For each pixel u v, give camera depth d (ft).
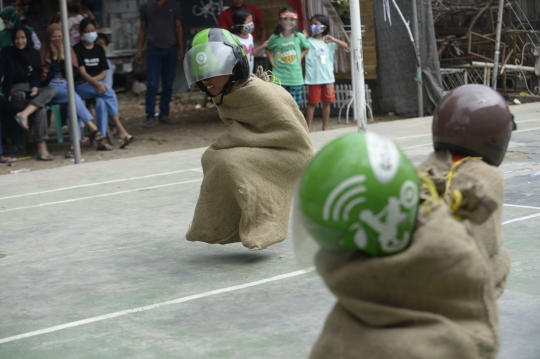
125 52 64.64
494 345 7.14
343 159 6.52
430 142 35.76
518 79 54.65
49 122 48.16
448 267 6.78
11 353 13.17
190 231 18.11
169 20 48.21
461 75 52.11
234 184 17.15
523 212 21.85
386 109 49.16
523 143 34.04
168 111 50.62
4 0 57.67
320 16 42.52
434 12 52.80
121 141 44.60
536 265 16.56
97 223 23.72
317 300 15.17
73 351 13.12
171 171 32.68
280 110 17.31
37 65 39.37
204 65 16.62
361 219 6.51
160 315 14.82
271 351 12.60
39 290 17.02
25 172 34.81
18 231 23.26
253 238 17.07
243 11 39.88
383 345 6.88
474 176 8.11
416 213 6.84
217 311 14.85
